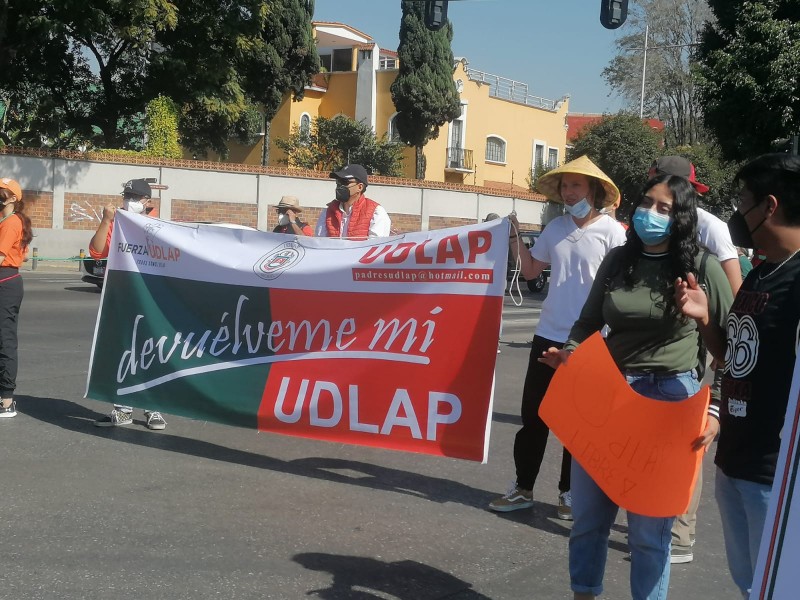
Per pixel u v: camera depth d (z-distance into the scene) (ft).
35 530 15.37
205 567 14.12
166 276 21.89
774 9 73.00
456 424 18.06
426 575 14.34
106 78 104.94
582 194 16.71
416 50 121.08
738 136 74.90
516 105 157.28
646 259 11.79
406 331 18.63
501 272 17.72
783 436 7.82
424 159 126.11
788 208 9.51
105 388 22.63
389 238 19.07
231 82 100.58
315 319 19.79
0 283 23.00
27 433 21.95
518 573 14.65
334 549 15.25
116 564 14.05
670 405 10.84
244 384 20.54
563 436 11.60
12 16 90.22
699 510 18.98
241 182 94.32
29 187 84.38
